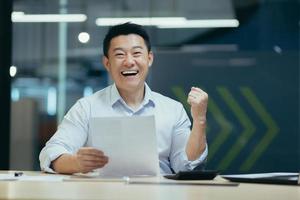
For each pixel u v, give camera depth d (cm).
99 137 208
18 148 541
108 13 672
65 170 221
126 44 253
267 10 636
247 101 596
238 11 643
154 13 670
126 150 208
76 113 256
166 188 159
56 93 632
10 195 129
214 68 598
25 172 239
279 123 591
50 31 650
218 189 160
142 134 207
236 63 598
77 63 647
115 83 258
